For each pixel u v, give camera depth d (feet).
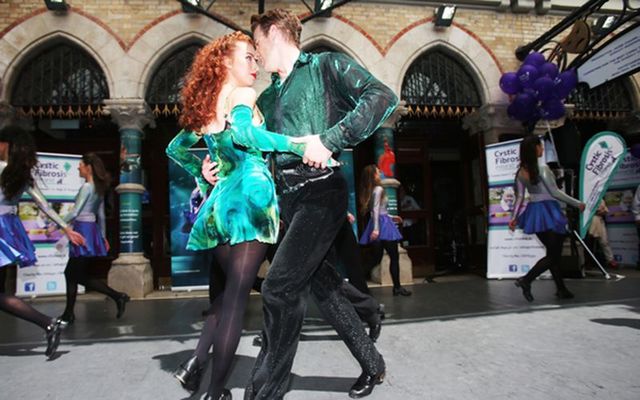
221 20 17.78
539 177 13.55
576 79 19.54
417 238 26.63
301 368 7.50
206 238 5.81
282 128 5.64
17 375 7.61
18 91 20.40
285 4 21.44
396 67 21.91
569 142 22.20
